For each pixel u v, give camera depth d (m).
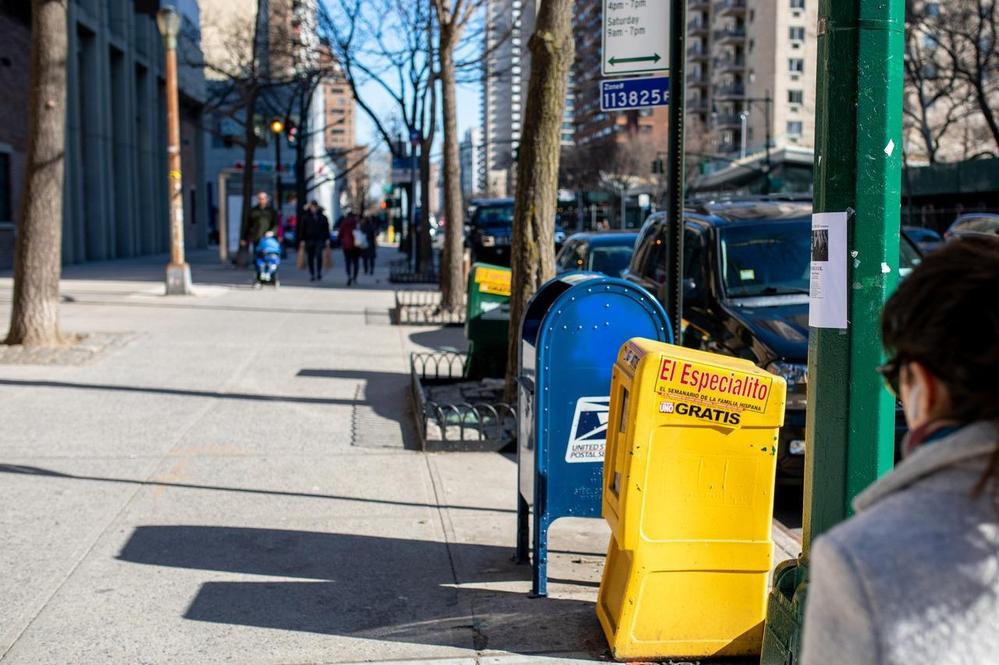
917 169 41.09
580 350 4.64
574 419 4.66
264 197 22.61
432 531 5.71
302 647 4.21
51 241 11.72
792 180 69.75
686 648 4.04
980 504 1.34
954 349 1.40
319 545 5.46
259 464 7.13
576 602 4.67
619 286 4.61
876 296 3.25
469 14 16.31
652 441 3.90
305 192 33.28
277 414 8.77
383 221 83.06
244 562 5.20
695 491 3.97
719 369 3.88
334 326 15.06
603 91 6.29
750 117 100.12
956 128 60.34
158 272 28.39
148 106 43.28
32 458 7.22
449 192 16.31
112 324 14.62
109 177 37.44
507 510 6.12
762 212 8.59
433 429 7.82
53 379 10.19
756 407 3.92
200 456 7.34
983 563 1.30
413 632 4.35
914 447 1.49
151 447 7.57
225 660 4.08
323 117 71.31
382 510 6.10
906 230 9.09
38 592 4.77
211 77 58.09
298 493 6.44
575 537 5.64
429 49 23.14
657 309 4.64
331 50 28.64
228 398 9.43
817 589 1.42
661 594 4.02
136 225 41.50
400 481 6.73
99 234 36.25
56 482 6.62
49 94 11.49
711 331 7.41
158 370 10.83
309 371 10.94
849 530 1.39
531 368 4.93
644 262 9.55
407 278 25.67
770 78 95.25
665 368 3.85
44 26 11.24
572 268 13.17
